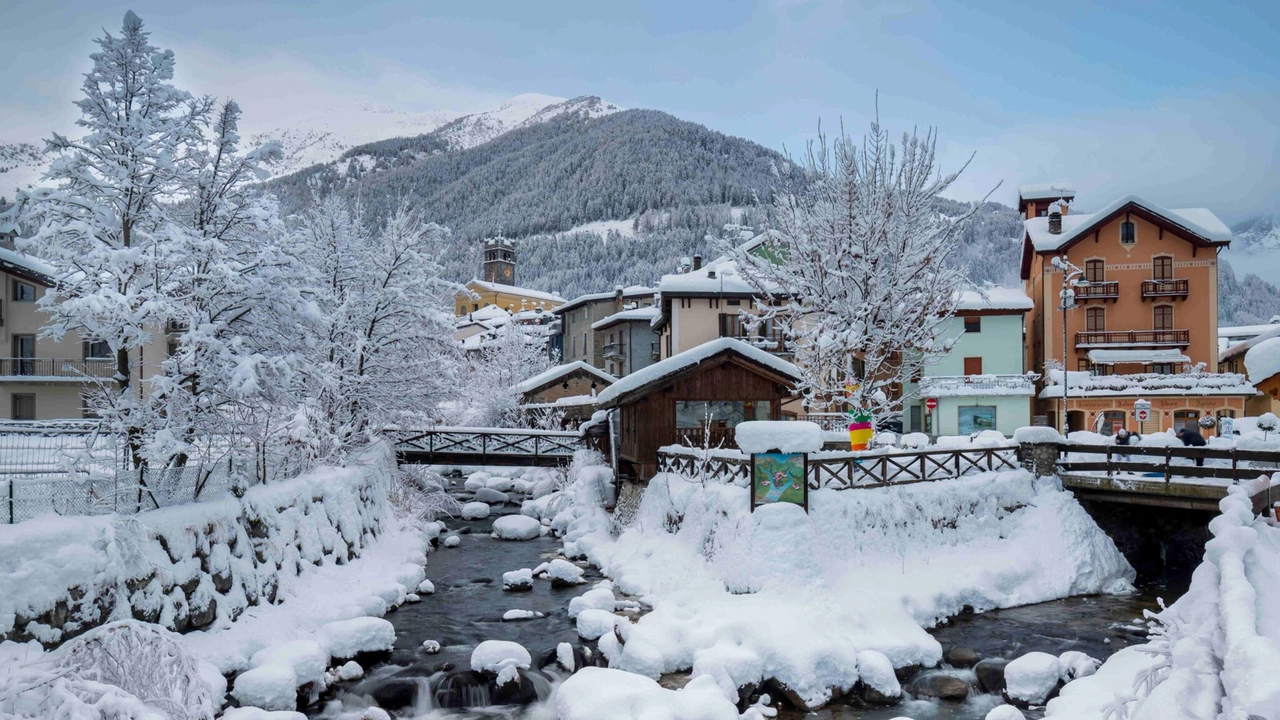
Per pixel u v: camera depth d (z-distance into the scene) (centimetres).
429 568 2083
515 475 3684
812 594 1534
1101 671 1277
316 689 1244
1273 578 1143
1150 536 2025
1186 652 862
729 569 1641
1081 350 4297
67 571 1048
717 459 1945
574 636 1520
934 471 1969
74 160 1430
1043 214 4891
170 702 811
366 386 2453
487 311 8350
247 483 1594
